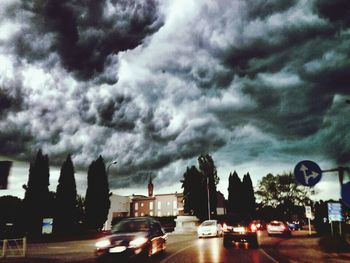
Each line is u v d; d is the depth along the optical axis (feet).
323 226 109.19
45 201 135.33
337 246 57.06
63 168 145.38
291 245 63.52
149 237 42.34
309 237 89.81
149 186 356.59
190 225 185.37
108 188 154.40
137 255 39.09
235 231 62.59
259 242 76.59
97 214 149.89
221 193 323.98
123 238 40.11
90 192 152.15
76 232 125.29
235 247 61.46
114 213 241.96
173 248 62.28
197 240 90.38
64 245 88.38
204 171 230.07
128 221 47.11
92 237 126.93
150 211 337.93
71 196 142.61
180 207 328.49
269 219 264.11
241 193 245.86
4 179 30.53
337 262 38.27
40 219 131.75
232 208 243.81
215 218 224.94
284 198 234.58
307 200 229.04
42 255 58.65
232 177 250.37
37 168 136.56
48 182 137.49
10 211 167.84
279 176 235.61
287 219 237.86
